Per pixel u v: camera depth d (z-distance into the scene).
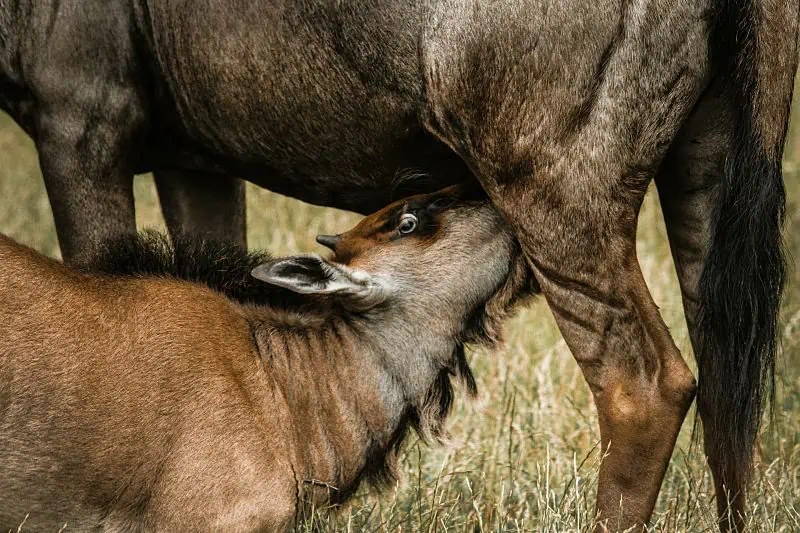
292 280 6.79
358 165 7.74
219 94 7.86
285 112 7.67
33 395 6.45
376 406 7.11
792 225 12.77
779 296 7.09
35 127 8.49
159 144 8.55
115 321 6.64
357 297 6.96
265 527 6.60
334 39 7.33
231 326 6.93
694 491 7.74
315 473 6.98
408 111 7.32
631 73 6.78
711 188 7.17
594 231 6.93
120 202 8.31
